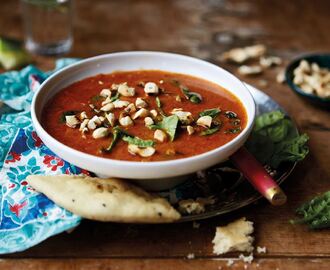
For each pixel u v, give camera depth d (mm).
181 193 467
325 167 531
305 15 854
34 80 580
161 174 428
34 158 489
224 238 441
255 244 450
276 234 459
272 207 482
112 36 776
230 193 468
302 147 514
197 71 561
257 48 734
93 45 751
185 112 488
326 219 457
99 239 446
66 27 734
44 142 458
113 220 424
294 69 674
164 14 844
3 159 490
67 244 442
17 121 525
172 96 527
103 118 486
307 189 504
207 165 438
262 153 510
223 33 793
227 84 540
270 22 829
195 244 446
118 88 527
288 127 550
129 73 567
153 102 516
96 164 428
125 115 490
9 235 432
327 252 446
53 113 502
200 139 467
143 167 422
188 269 428
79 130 478
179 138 466
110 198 426
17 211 447
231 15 847
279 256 442
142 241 446
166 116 490
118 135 465
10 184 468
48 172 475
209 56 732
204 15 845
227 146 439
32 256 433
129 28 799
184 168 429
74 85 543
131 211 421
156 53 567
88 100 522
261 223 468
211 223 461
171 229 456
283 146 515
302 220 463
